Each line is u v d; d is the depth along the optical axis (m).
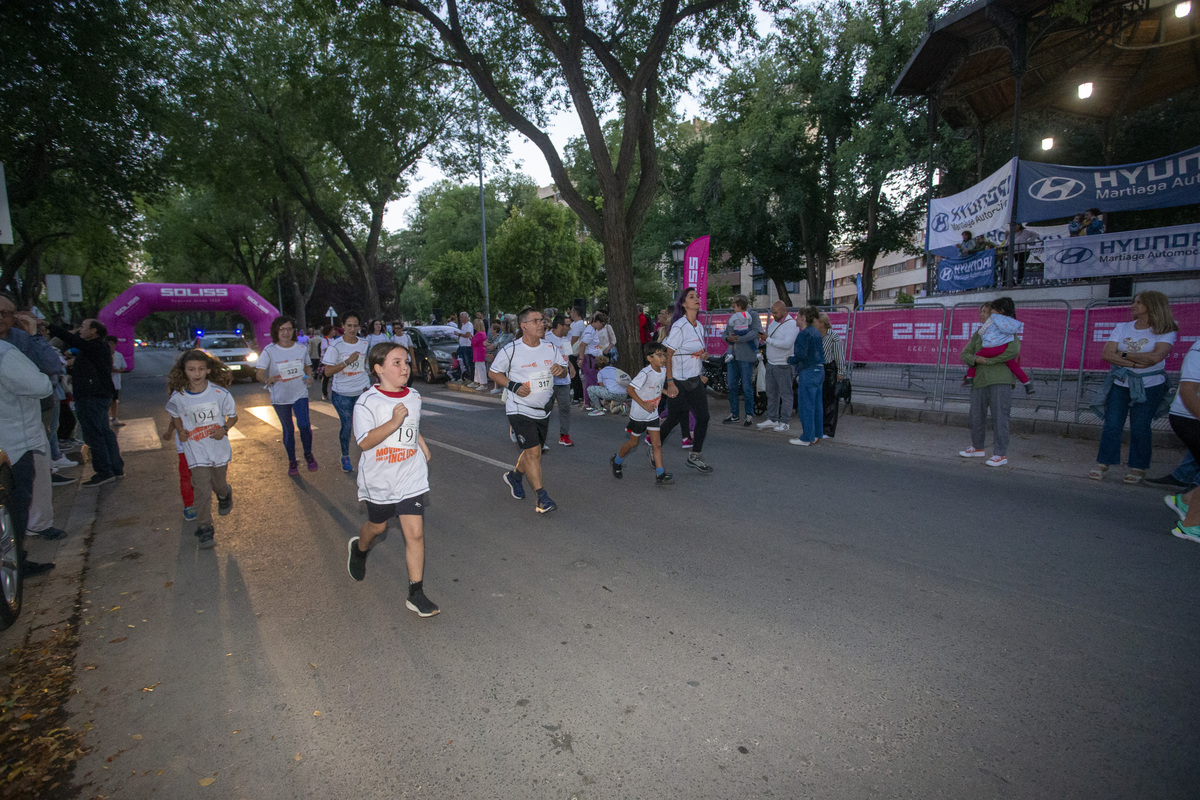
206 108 20.05
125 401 16.98
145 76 17.02
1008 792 2.20
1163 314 5.47
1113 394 5.89
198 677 3.10
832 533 4.79
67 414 9.86
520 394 5.18
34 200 18.00
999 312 6.68
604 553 4.52
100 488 6.95
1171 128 16.17
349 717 2.73
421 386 17.73
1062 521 4.93
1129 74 15.16
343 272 44.25
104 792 2.34
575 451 8.08
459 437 9.31
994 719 2.59
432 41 14.76
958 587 3.81
